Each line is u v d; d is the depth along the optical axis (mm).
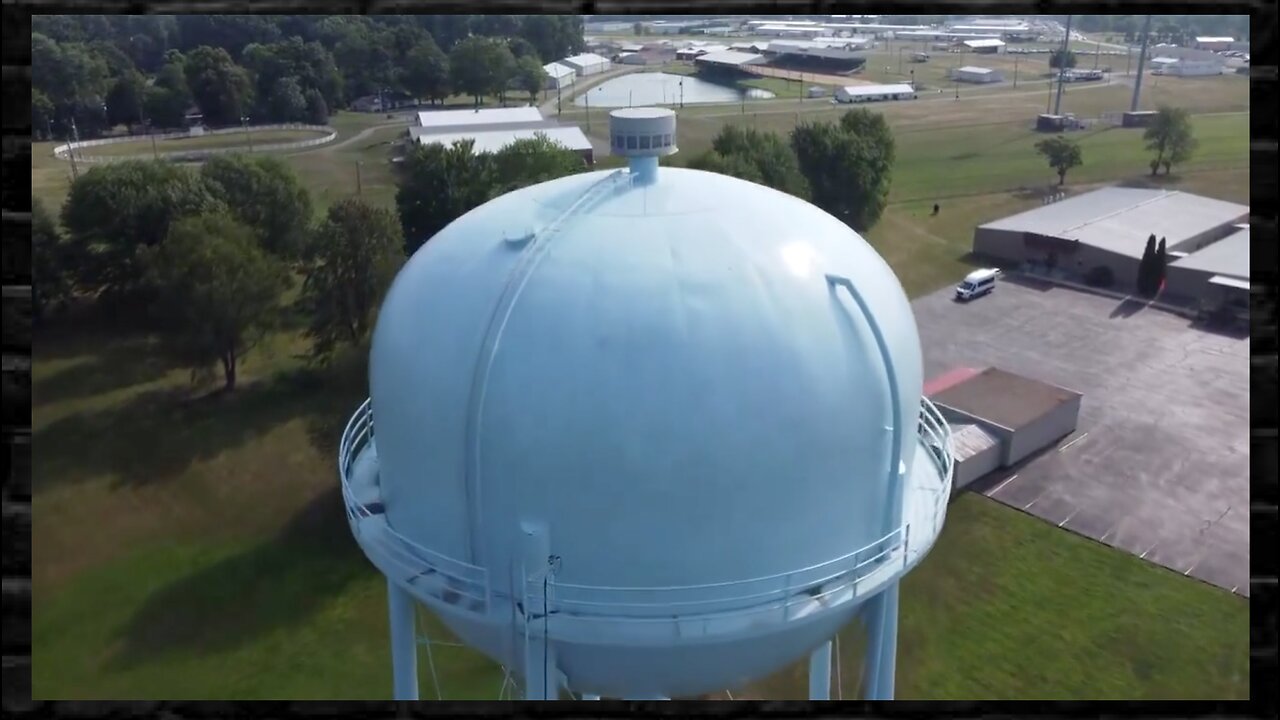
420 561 14406
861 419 13852
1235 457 38781
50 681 27516
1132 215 66938
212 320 43844
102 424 42219
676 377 12883
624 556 13094
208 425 42281
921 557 14930
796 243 14828
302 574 32312
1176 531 33844
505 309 13586
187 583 31875
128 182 53344
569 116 114125
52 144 93562
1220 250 59531
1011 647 28297
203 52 104875
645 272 13625
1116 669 27375
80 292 54969
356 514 15695
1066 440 40344
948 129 105188
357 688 27125
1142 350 49688
